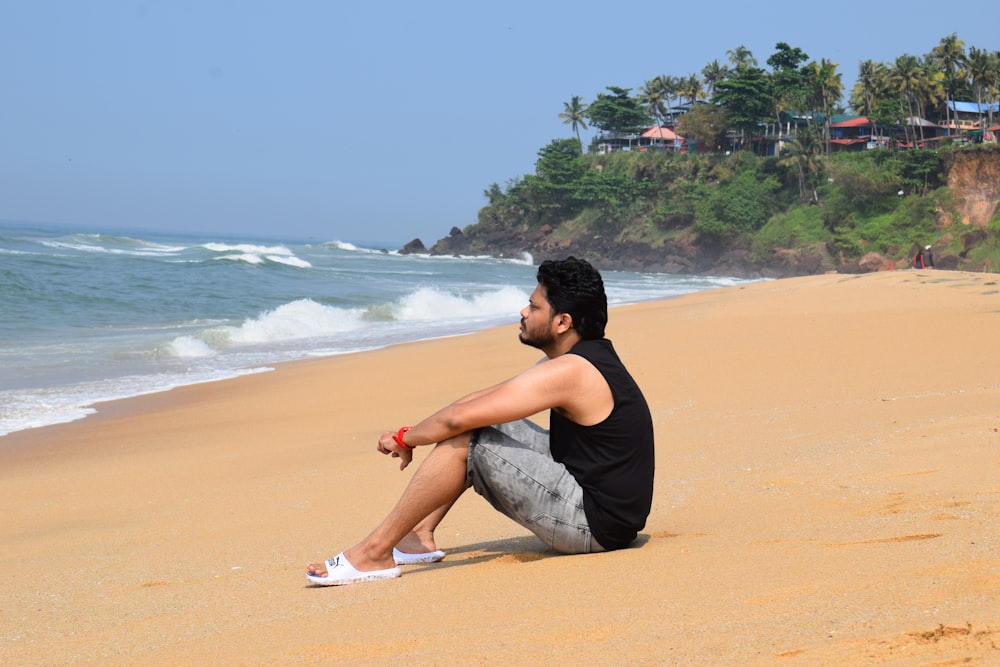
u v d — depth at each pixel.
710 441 5.81
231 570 3.70
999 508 3.10
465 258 104.19
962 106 92.62
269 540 4.29
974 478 3.67
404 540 3.47
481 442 3.15
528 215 115.25
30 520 5.55
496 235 114.44
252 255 50.66
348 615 2.73
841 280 23.22
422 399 10.14
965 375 7.79
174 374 13.04
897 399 6.78
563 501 3.13
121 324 19.88
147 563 3.99
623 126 118.50
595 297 3.23
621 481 3.14
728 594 2.44
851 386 7.86
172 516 5.20
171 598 3.25
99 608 3.21
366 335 18.66
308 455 7.17
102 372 13.16
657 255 95.44
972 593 2.13
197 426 9.21
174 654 2.52
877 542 2.85
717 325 14.09
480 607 2.63
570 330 3.25
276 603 2.99
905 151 81.00
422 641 2.34
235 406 10.39
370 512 4.83
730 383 8.71
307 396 10.91
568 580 2.83
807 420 6.26
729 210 88.69
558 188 108.62
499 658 2.12
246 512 5.12
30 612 3.26
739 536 3.22
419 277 44.62
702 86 119.06
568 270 3.22
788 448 5.23
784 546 2.95
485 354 13.74
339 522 4.62
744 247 87.81
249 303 25.00
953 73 85.44
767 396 7.77
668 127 122.19
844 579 2.44
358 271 46.00
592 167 111.81
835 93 91.25
